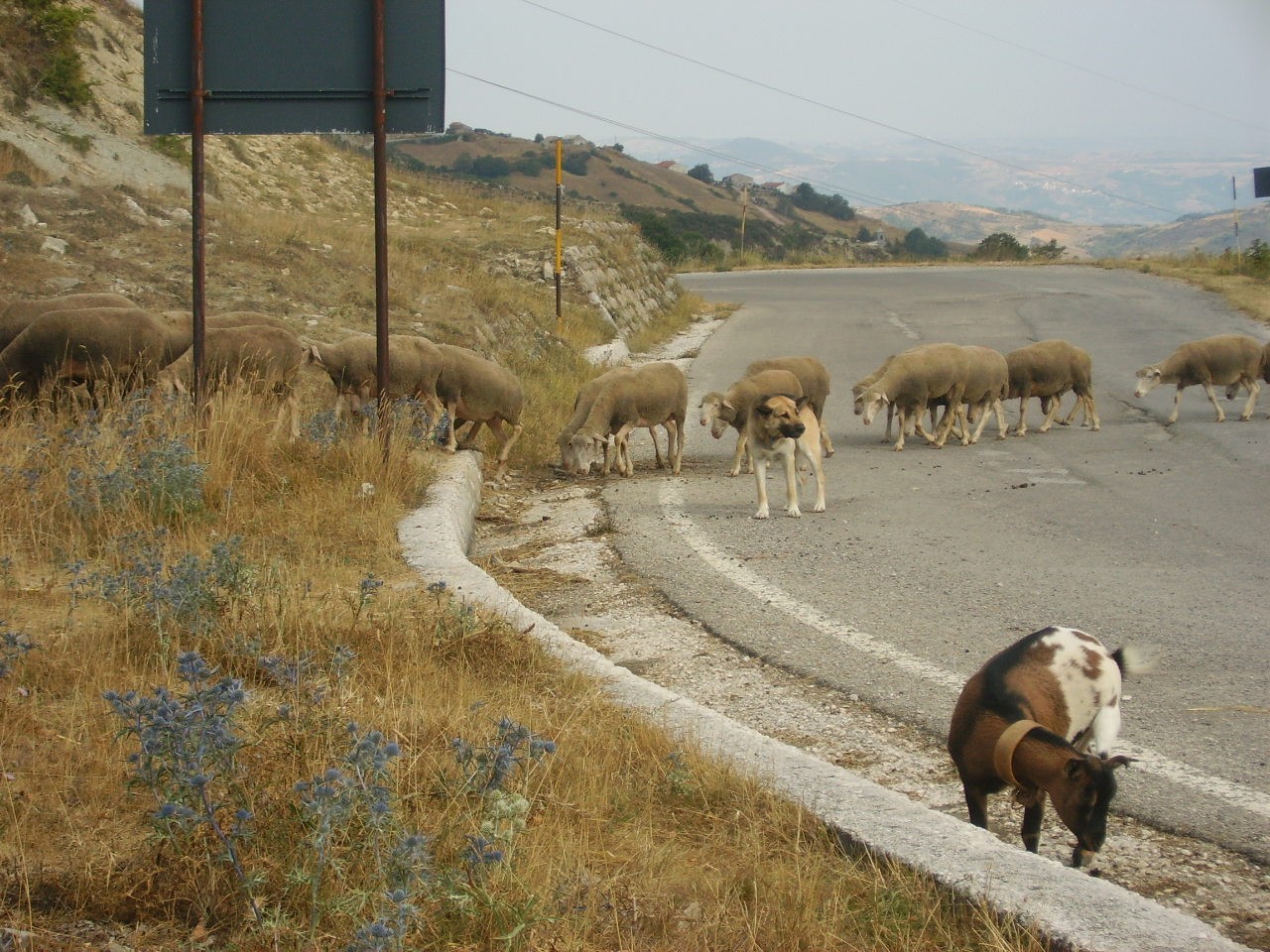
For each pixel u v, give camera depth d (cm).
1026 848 521
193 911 398
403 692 596
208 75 1138
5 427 1079
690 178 14825
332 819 396
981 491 1345
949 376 1636
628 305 2994
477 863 402
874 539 1114
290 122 1148
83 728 509
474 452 1394
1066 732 537
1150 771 616
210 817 389
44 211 1912
